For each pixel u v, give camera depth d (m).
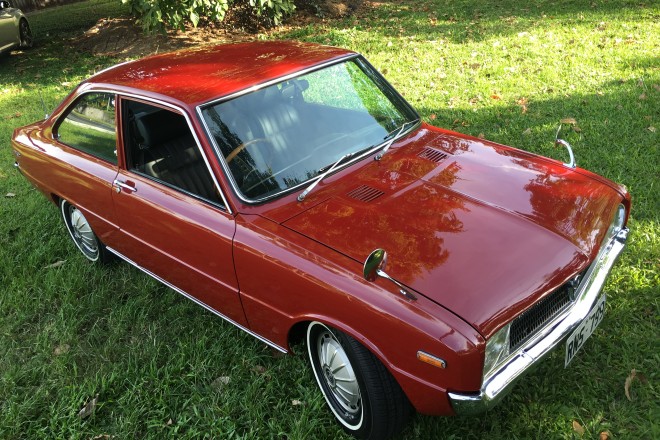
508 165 3.50
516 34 9.86
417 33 10.67
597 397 3.08
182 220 3.44
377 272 2.63
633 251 4.09
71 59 11.66
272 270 2.98
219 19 10.73
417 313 2.46
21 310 4.41
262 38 11.61
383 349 2.58
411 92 7.73
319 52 4.08
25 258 5.05
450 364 2.39
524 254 2.73
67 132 4.52
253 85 3.55
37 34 14.40
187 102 3.40
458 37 10.03
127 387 3.58
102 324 4.21
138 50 11.49
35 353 4.00
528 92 7.27
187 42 11.56
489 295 2.51
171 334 3.97
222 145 3.32
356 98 3.90
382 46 10.01
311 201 3.23
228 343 3.79
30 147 4.84
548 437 2.90
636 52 8.21
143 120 3.67
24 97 9.51
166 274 3.90
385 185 3.30
